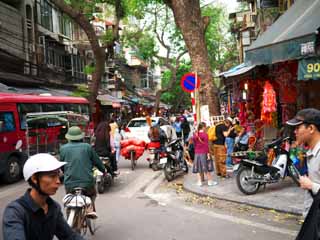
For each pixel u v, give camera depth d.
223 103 34.09
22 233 2.71
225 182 10.90
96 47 24.03
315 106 11.47
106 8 38.78
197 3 13.62
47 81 25.00
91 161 6.27
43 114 13.69
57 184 2.96
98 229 7.16
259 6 19.45
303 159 9.42
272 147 9.62
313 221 3.14
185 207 8.65
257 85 14.29
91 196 6.32
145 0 34.28
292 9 11.19
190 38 13.54
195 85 12.80
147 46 41.81
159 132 14.56
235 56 42.53
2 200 10.13
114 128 15.20
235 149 13.04
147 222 7.51
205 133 10.55
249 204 8.56
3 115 12.80
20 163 13.31
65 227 3.16
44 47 28.05
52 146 14.31
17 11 23.98
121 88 45.47
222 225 7.13
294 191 9.25
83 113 19.05
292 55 8.51
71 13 22.69
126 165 16.00
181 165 13.27
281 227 6.91
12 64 22.50
